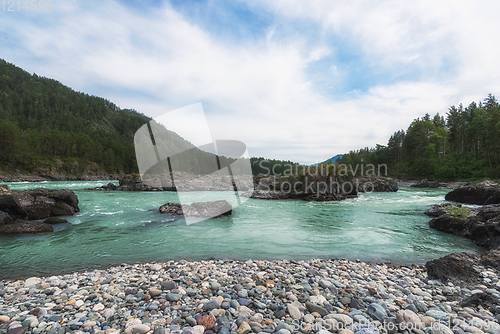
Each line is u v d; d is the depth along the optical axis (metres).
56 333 2.64
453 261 4.88
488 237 7.48
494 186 18.31
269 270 5.02
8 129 63.03
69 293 3.88
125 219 10.91
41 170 63.94
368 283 4.42
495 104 63.16
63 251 6.70
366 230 9.34
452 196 20.25
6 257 6.20
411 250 7.06
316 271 4.96
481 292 3.55
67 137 80.25
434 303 3.55
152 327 2.73
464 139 68.75
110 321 2.93
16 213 9.98
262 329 2.67
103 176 74.69
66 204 11.98
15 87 140.25
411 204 17.55
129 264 5.76
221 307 3.24
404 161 79.25
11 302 3.59
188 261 5.98
